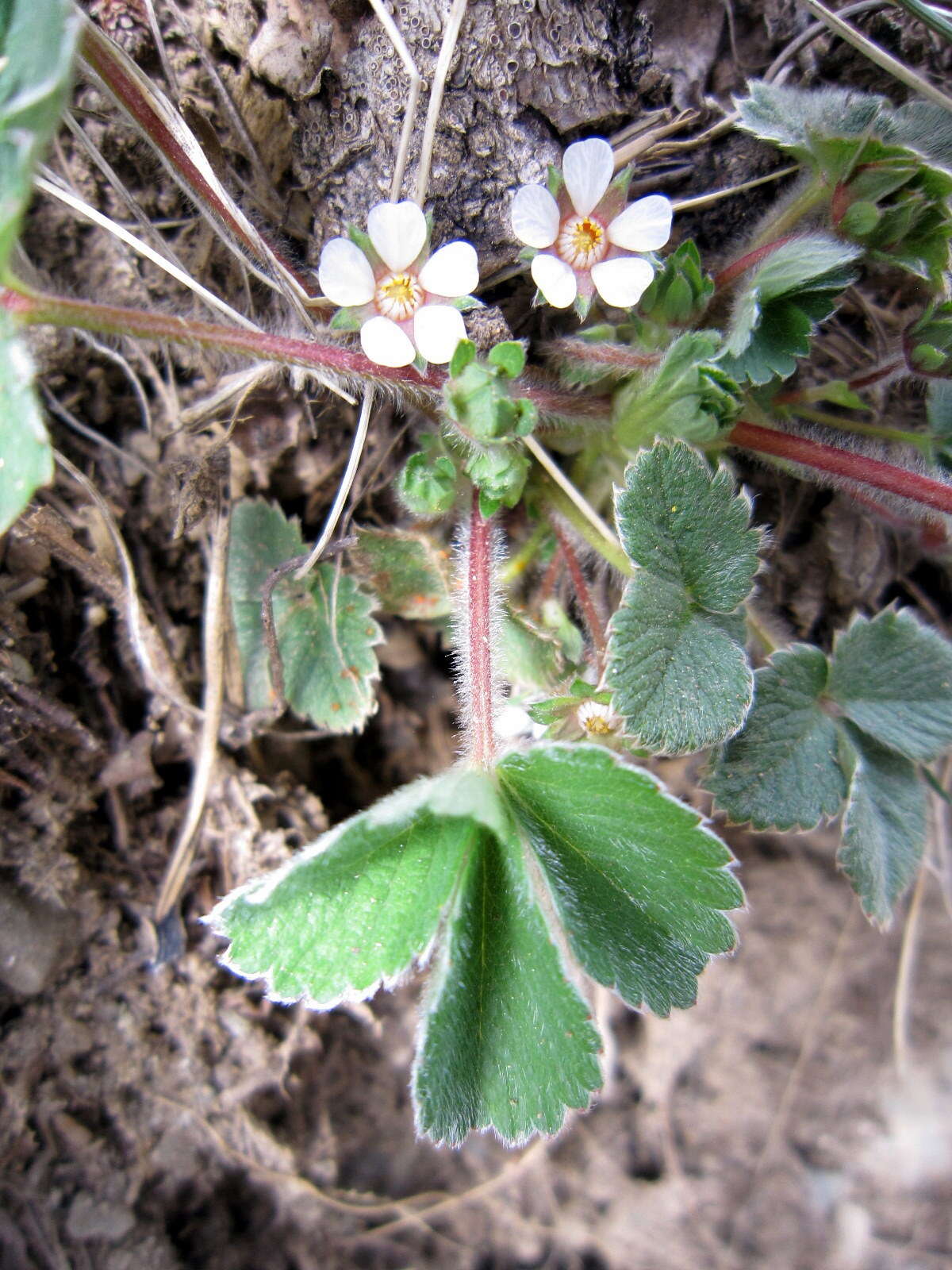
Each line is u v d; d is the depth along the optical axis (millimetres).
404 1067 125
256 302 98
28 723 96
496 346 81
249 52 90
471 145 92
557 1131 80
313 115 92
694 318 92
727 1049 137
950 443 100
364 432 93
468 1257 124
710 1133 135
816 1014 139
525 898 80
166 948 105
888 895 93
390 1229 120
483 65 90
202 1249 108
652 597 83
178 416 101
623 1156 133
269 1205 112
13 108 62
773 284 87
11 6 64
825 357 110
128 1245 102
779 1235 133
